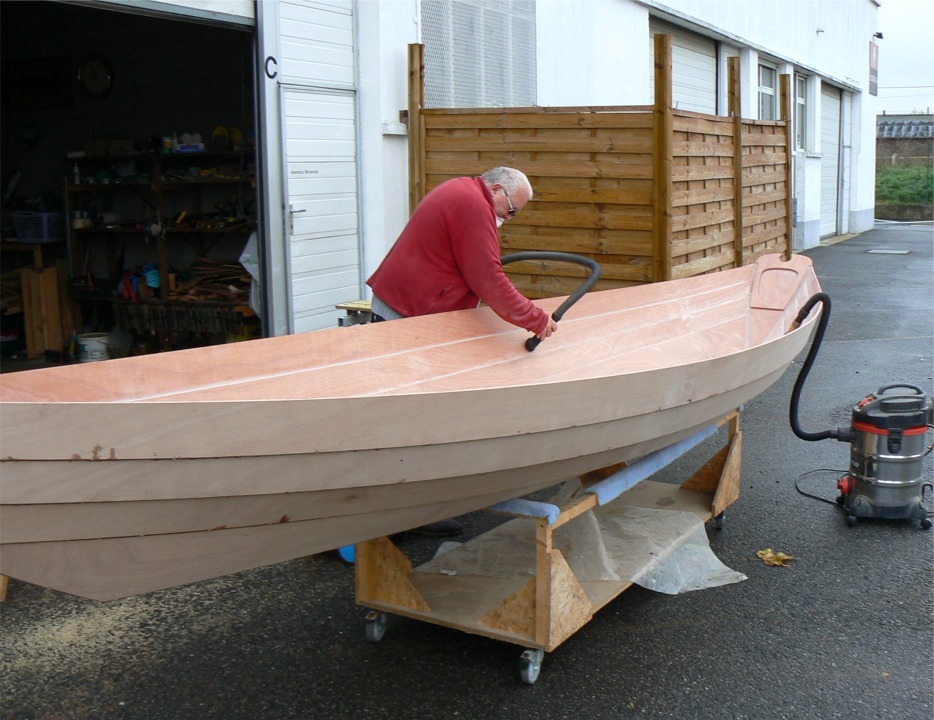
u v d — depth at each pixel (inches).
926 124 1704.0
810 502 201.8
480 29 335.0
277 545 113.8
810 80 790.5
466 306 164.6
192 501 100.5
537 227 243.0
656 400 142.3
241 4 249.6
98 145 343.0
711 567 166.7
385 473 112.1
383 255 301.3
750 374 167.8
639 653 140.6
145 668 137.3
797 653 140.1
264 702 128.6
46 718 124.6
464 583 149.0
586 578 148.2
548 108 236.8
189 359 124.2
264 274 266.4
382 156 294.7
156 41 350.3
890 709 125.4
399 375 149.8
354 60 288.8
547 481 137.6
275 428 100.7
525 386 120.0
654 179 221.8
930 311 454.9
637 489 190.1
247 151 315.0
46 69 376.5
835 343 376.5
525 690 131.0
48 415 89.4
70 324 343.3
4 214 359.3
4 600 157.2
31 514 92.9
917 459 186.1
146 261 366.3
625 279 230.1
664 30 517.3
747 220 274.4
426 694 130.4
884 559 173.2
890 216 1386.6
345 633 148.1
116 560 102.1
